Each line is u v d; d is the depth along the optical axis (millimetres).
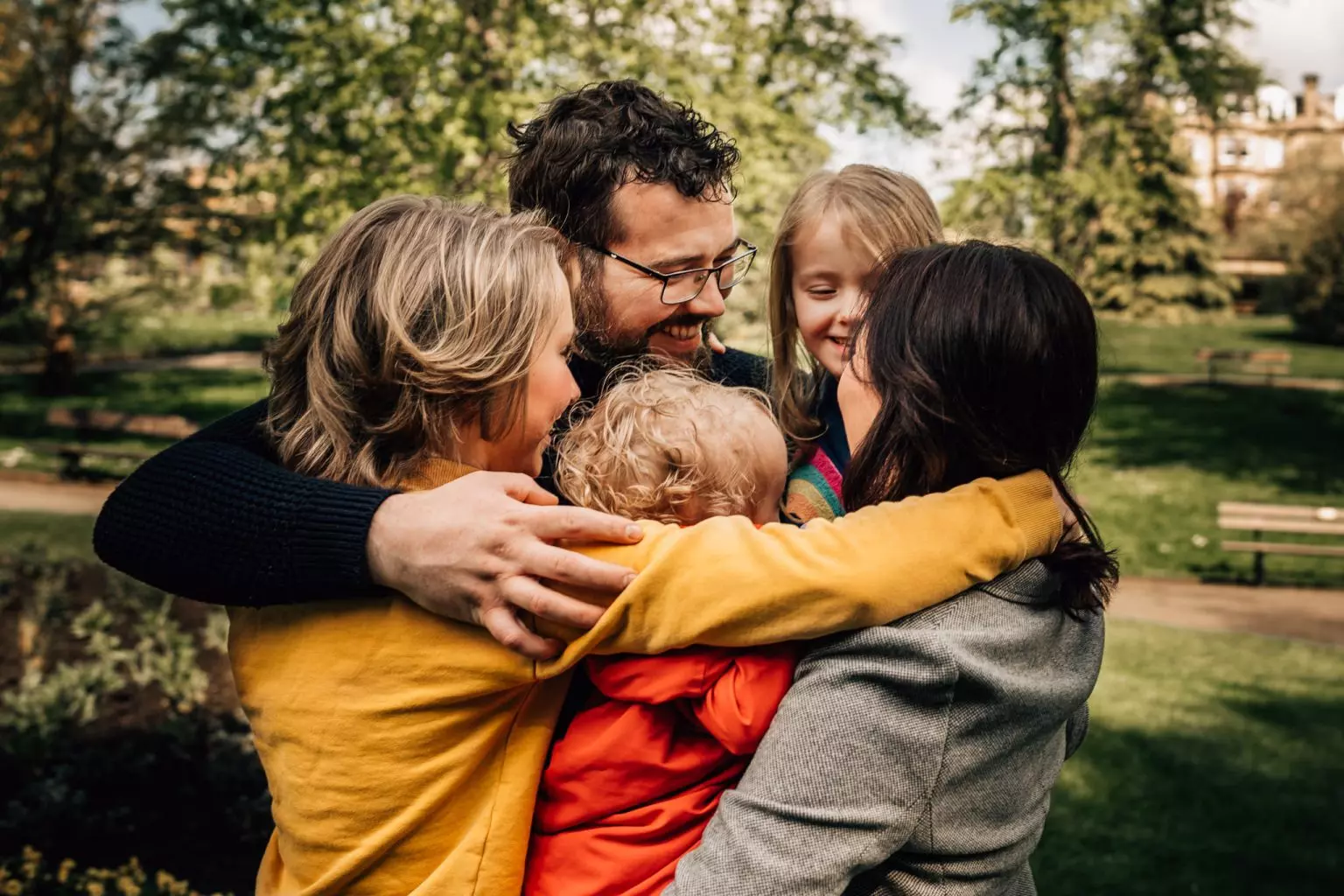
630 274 1613
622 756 1093
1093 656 1175
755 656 1075
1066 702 1113
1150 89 18609
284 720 1146
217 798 4594
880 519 1079
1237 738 5789
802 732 1021
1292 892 4113
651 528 1104
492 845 1087
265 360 1326
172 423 14883
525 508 1079
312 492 1164
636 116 1610
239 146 12898
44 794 4441
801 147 11617
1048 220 17828
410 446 1220
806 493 1699
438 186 9719
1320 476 15914
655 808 1096
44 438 17703
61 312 20578
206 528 1190
